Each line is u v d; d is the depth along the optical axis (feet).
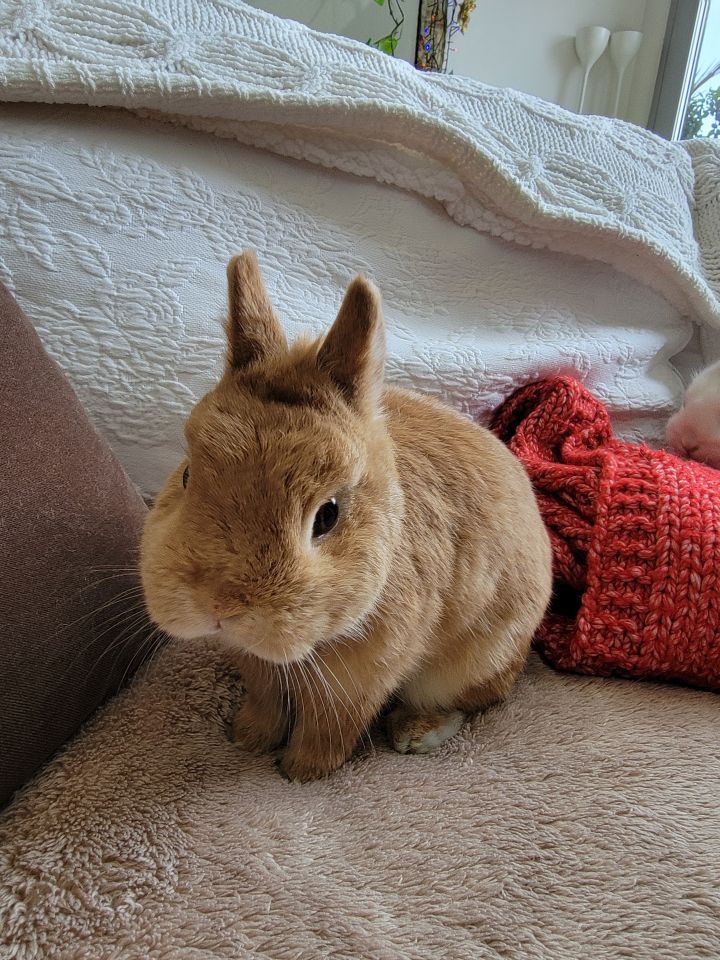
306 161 1.40
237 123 1.31
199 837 0.85
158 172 1.25
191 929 0.74
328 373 0.87
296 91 1.29
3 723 0.84
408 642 0.96
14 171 1.14
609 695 1.16
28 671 0.87
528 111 1.63
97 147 1.21
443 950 0.74
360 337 0.86
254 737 1.02
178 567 0.76
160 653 1.13
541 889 0.82
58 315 1.17
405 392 1.20
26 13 1.17
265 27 1.35
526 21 3.14
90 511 0.96
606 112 3.38
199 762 0.96
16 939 0.73
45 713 0.90
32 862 0.80
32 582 0.87
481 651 1.09
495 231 1.58
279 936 0.74
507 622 1.10
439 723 1.08
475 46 3.11
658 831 0.89
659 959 0.75
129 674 1.08
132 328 1.21
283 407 0.82
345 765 1.01
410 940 0.75
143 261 1.22
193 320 1.24
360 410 0.87
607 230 1.58
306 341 0.96
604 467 1.32
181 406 1.24
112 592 0.99
